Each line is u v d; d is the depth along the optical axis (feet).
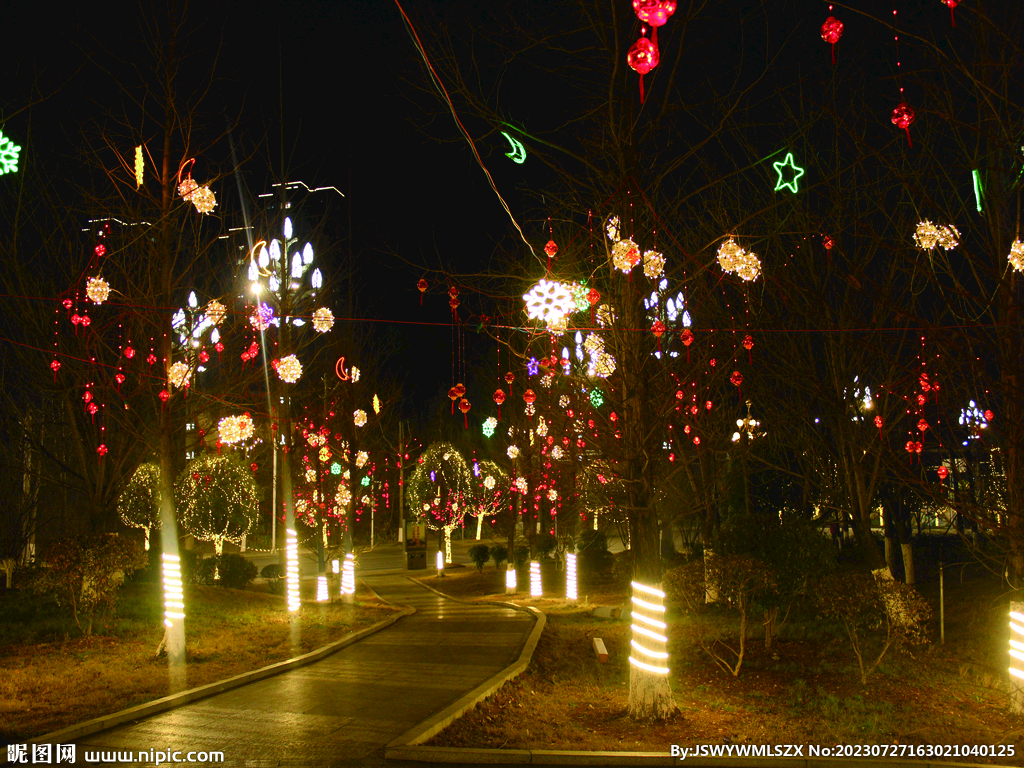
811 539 41.78
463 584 97.40
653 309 31.60
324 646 42.24
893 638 35.40
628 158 29.25
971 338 28.09
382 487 135.13
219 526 86.28
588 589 80.28
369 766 22.98
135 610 51.75
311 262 52.26
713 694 32.83
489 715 28.78
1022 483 28.63
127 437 61.31
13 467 59.47
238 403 46.73
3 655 38.40
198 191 30.58
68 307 44.78
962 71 25.22
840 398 41.29
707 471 51.67
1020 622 29.45
